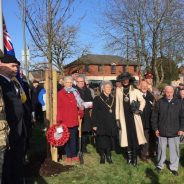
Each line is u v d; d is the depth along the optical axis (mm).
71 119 4543
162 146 4363
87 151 5250
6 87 2820
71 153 4648
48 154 4461
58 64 20172
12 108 2807
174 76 18141
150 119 4785
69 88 4598
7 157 3041
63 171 4207
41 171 4094
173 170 4312
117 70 34625
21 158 3111
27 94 4008
